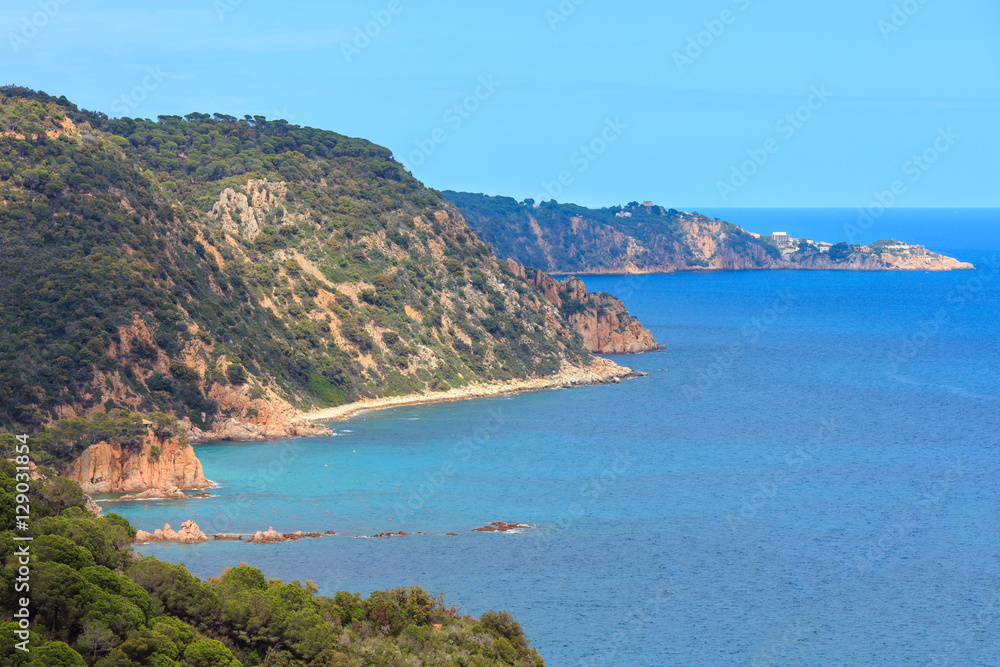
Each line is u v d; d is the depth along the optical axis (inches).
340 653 3791.8
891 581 5748.0
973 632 5098.4
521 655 4207.7
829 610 5329.7
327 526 6363.2
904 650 4891.7
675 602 5369.1
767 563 5989.2
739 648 4859.7
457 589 5408.5
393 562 5757.9
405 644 4013.3
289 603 3983.8
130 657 3270.2
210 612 3754.9
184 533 6008.9
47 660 3070.9
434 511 6781.5
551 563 5861.2
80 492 4503.0
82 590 3408.0
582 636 4926.2
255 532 6176.2
